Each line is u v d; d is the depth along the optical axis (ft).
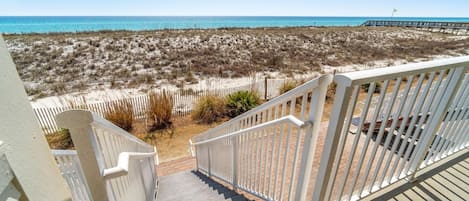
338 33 72.02
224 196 6.88
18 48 40.19
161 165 12.25
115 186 3.34
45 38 49.37
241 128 6.06
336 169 3.92
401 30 84.28
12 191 1.63
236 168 6.66
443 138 5.24
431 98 4.09
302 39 59.52
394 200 4.78
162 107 17.34
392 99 3.67
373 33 74.23
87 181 2.70
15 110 1.66
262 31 72.90
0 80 1.52
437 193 4.91
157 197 7.43
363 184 4.61
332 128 3.39
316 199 4.17
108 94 23.03
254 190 6.12
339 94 3.11
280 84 24.11
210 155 8.82
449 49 48.32
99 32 63.98
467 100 4.91
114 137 3.86
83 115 2.32
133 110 18.26
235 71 32.22
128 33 60.44
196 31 70.33
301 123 3.58
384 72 3.18
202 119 18.54
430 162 5.45
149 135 16.35
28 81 26.18
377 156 8.71
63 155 3.65
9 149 1.60
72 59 34.50
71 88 24.32
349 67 34.83
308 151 3.91
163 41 49.93
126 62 34.81
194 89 24.59
